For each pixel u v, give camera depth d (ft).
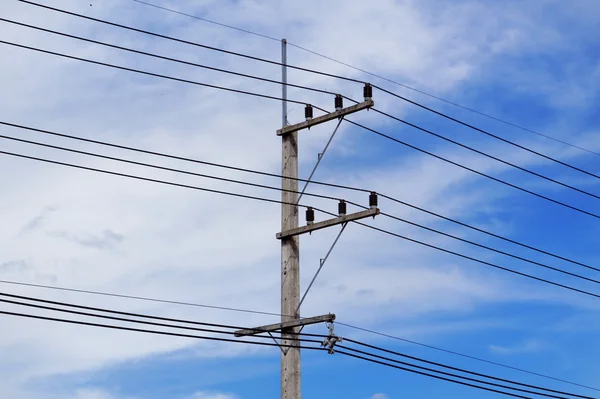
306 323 103.71
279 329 104.06
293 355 103.71
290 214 106.63
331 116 106.11
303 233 105.91
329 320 103.04
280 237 106.42
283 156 108.06
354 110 105.09
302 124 107.34
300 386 103.50
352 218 104.32
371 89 105.09
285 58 108.68
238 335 102.22
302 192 106.83
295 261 106.01
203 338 99.91
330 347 103.45
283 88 108.78
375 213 104.01
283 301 105.09
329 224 105.19
